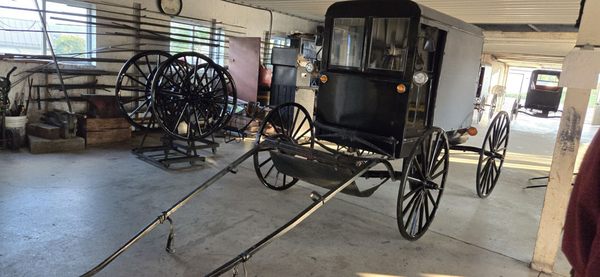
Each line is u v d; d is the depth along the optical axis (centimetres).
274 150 353
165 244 288
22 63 520
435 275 278
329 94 354
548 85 1542
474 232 359
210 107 481
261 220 344
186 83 457
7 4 502
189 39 712
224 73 486
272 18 852
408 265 289
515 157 738
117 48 605
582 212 90
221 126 495
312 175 333
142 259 266
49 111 541
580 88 260
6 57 500
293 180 429
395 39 311
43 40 544
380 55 320
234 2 652
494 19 564
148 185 406
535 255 294
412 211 330
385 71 318
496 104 1445
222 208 363
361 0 323
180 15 677
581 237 90
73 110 584
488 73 1291
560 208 280
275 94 710
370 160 303
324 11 673
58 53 561
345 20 336
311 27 980
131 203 356
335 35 344
